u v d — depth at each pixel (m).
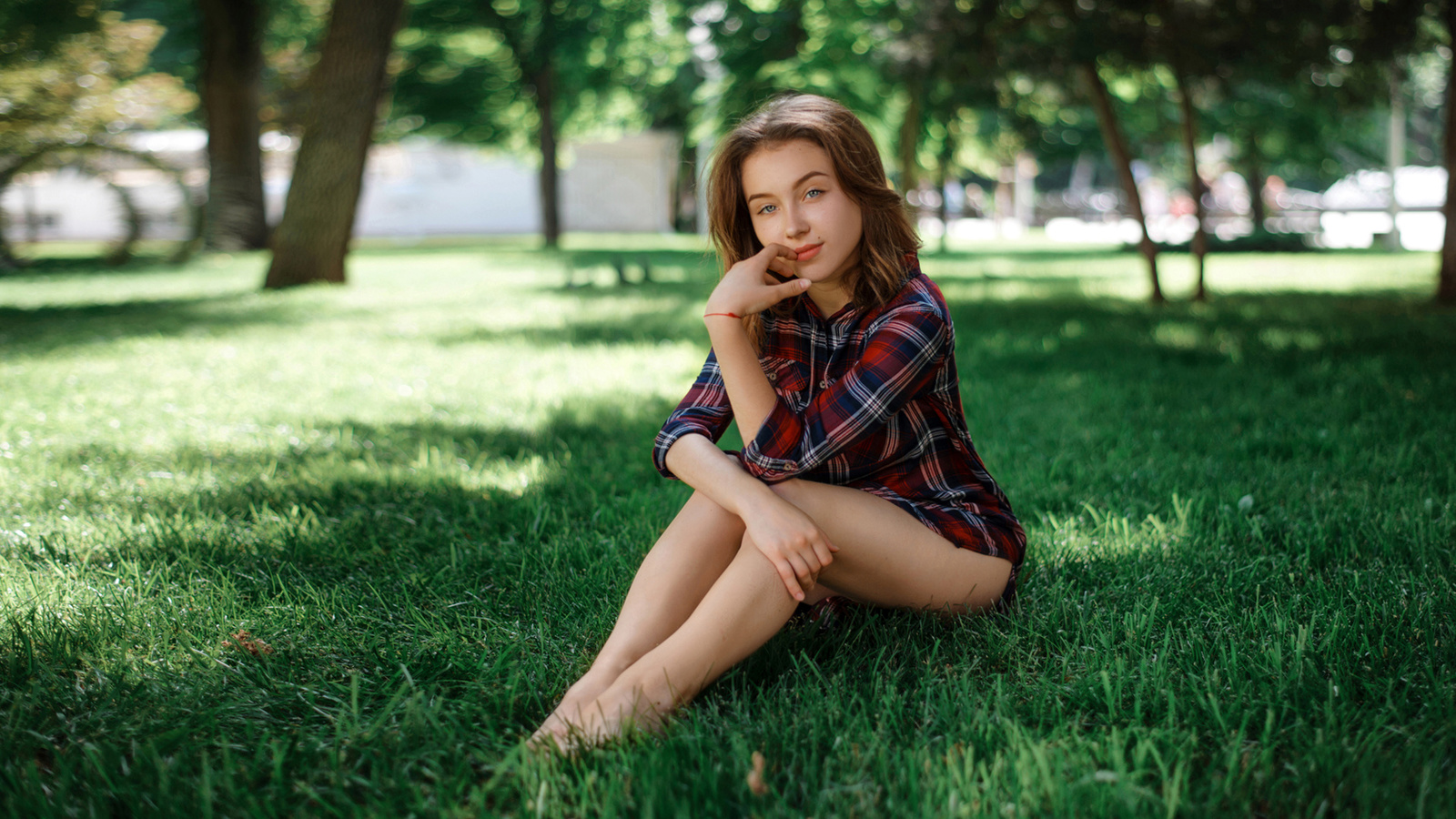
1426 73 21.77
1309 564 2.47
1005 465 3.66
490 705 1.79
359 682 1.88
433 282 13.41
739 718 1.67
